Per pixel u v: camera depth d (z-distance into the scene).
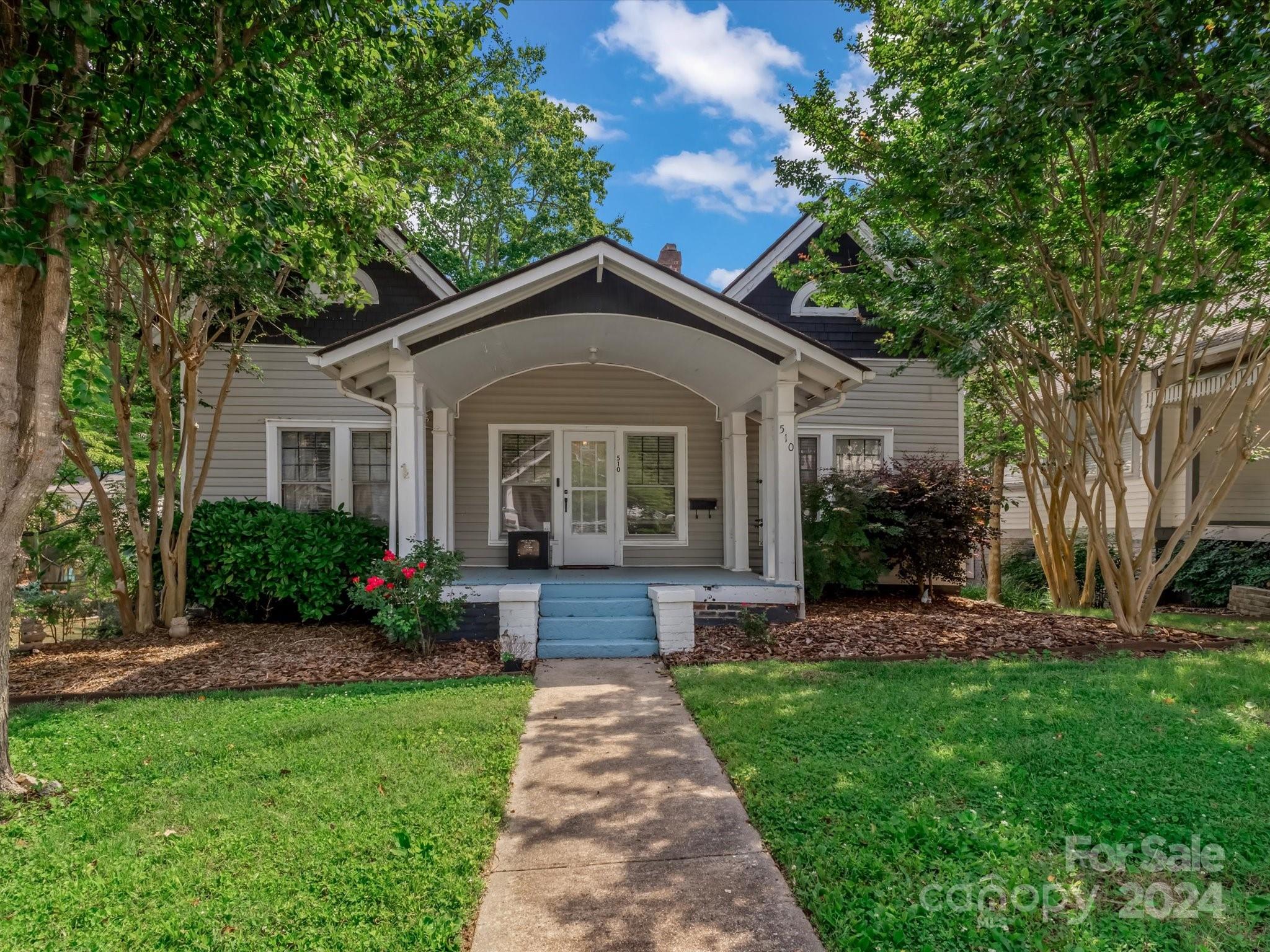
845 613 8.54
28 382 3.87
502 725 4.53
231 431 10.09
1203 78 4.57
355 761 3.92
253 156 4.55
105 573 9.30
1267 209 5.88
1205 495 7.47
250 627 8.34
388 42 5.63
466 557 9.82
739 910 2.58
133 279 8.32
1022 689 5.08
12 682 5.95
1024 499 15.48
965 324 7.09
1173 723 4.30
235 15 4.13
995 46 5.09
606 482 10.09
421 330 6.90
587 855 3.00
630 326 7.51
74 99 3.61
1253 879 2.63
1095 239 6.66
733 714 4.65
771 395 7.99
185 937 2.38
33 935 2.41
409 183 10.56
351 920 2.48
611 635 7.08
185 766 3.92
